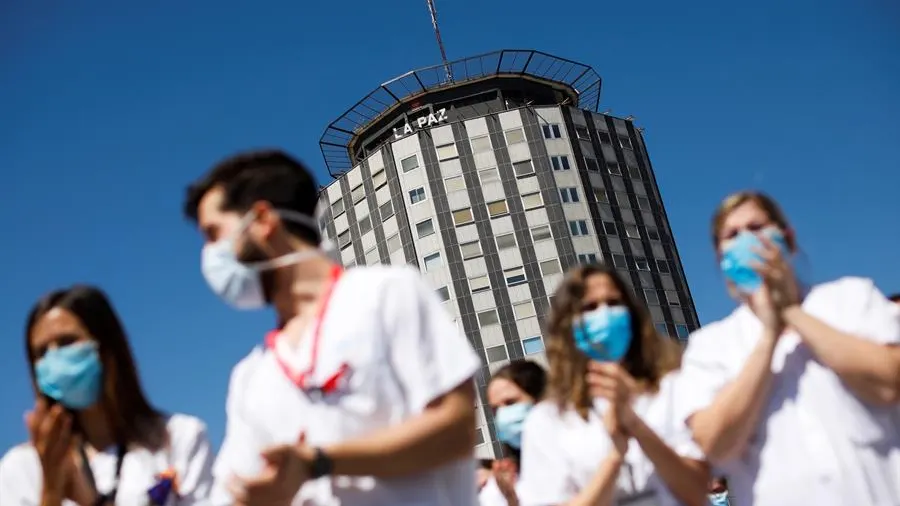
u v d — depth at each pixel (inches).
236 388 109.3
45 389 130.8
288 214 105.5
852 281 139.2
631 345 163.0
